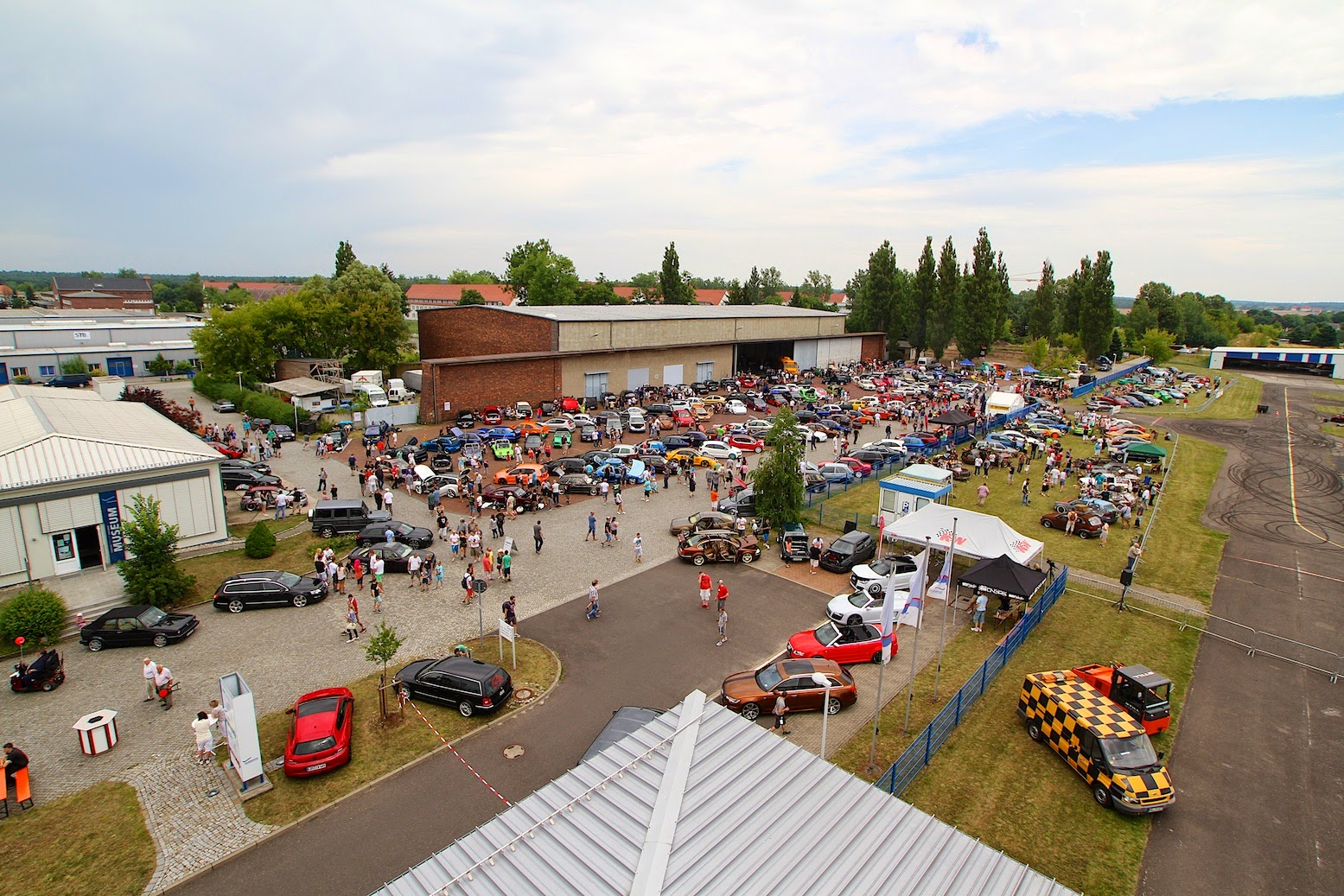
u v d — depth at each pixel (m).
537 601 27.98
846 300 192.88
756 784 9.63
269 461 49.19
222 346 74.94
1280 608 27.88
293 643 24.58
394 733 19.45
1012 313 167.00
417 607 27.39
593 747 16.86
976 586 25.92
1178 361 141.88
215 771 17.94
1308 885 14.54
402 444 52.75
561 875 8.16
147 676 20.69
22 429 33.84
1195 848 15.45
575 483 41.97
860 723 20.05
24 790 16.53
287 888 14.28
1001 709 20.67
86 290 177.50
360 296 81.38
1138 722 17.78
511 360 63.44
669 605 27.62
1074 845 15.45
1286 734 19.72
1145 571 31.66
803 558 32.16
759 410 67.81
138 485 31.14
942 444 54.47
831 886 8.15
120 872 14.70
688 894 7.73
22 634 23.77
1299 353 123.25
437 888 8.17
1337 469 51.97
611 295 121.00
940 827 9.31
